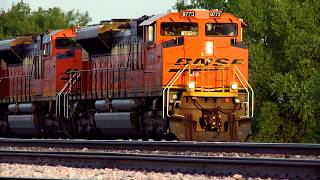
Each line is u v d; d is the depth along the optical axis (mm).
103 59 106875
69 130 113062
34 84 120938
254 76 156750
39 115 119688
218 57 95312
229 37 96375
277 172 53344
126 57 101188
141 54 97875
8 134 130875
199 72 94500
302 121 149250
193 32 95562
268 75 157250
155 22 95062
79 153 67000
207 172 56125
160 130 94188
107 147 78000
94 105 109125
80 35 110000
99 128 105500
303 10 156625
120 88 102375
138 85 98500
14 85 126688
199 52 94688
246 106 95562
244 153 68875
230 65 95500
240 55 96125
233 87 94750
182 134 93250
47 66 117312
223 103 94812
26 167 64250
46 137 118938
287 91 147250
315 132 143625
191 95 93250
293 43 153125
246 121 95312
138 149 75562
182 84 93750
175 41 94000
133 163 60469
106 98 105312
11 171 61719
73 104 112250
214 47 95312
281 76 149625
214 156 64625
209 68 94812
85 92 110438
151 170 58844
